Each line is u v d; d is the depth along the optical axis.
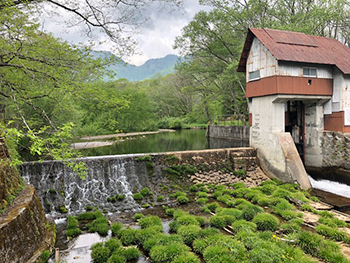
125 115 48.31
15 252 6.18
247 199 13.63
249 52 19.47
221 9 27.89
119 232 9.43
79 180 13.61
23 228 6.75
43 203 12.30
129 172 15.02
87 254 8.20
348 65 18.16
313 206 12.65
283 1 28.34
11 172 8.29
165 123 61.31
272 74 17.14
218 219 10.27
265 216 10.34
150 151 24.08
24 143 17.58
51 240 8.30
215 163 17.52
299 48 17.97
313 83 17.91
